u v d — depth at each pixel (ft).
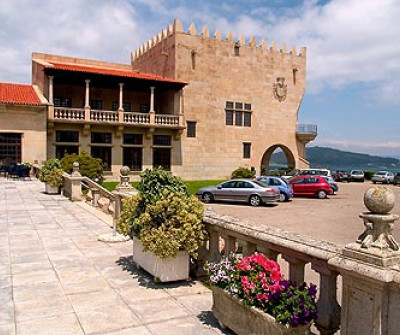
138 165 127.85
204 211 20.54
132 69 153.28
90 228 34.88
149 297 17.95
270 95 156.66
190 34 137.28
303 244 13.76
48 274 21.16
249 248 16.70
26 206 49.73
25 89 116.88
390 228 10.73
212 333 14.42
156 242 18.75
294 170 140.46
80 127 117.19
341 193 113.60
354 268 10.58
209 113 142.10
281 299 12.25
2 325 14.84
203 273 20.86
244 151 150.71
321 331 13.02
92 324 15.05
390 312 10.07
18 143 102.01
